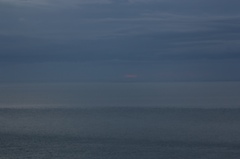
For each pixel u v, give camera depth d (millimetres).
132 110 116438
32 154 54719
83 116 102438
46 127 80875
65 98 187875
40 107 132750
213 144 59719
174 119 92125
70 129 77562
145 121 89062
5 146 60094
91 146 59344
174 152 54531
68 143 61875
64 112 114000
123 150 56281
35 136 69062
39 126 82625
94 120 93000
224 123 83750
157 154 53438
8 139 66125
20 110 121875
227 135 67625
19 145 60562
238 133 69500
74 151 56031
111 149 56906
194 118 93562
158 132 71938
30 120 94688
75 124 85562
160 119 92500
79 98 186250
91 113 109625
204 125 80750
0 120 95000
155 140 63594
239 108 117375
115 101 158375
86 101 162000
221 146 58281
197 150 55656
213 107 122250
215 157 51312
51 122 90062
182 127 78188
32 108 128750
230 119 90750
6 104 149125
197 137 66062
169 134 69500
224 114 101438
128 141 63062
